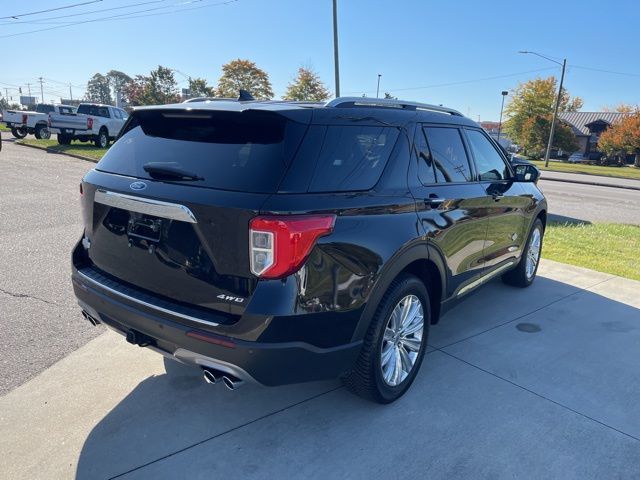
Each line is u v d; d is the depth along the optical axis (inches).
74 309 180.2
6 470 101.3
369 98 127.7
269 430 117.8
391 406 129.6
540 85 2263.8
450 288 150.6
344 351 109.8
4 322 166.9
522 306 205.8
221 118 110.5
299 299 98.7
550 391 139.9
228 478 102.3
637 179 1284.4
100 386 132.6
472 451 113.1
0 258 235.3
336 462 108.0
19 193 416.5
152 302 109.7
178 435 114.6
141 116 125.7
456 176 153.3
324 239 101.1
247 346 98.0
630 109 2945.4
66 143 923.4
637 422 127.1
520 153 2455.7
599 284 239.1
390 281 117.5
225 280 99.9
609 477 107.0
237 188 99.4
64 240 272.5
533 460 111.0
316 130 106.7
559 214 499.2
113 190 116.0
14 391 128.3
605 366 155.8
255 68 1999.3
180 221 103.1
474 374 147.9
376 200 115.3
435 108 153.9
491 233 173.6
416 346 136.5
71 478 100.3
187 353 105.0
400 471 106.1
